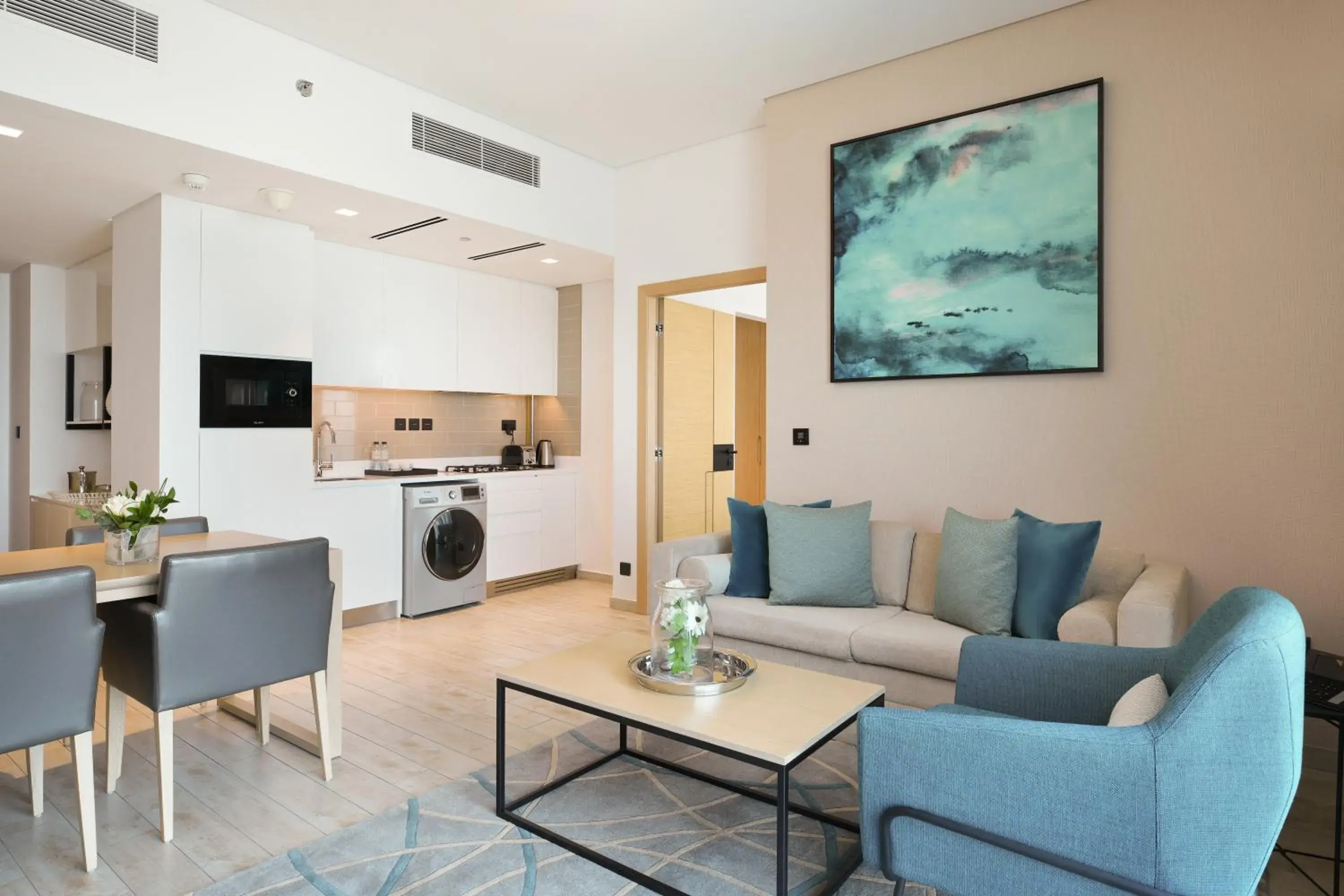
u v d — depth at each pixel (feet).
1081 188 10.27
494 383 18.54
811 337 12.84
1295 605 8.95
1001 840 4.65
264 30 10.74
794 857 6.84
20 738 6.11
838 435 12.55
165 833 7.04
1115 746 4.37
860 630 9.64
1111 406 10.14
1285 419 9.00
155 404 12.01
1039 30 10.64
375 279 16.08
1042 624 8.83
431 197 12.92
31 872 6.55
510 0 10.14
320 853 6.82
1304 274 8.88
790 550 10.93
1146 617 7.42
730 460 19.42
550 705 10.80
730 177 14.85
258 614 7.60
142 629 7.10
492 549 17.52
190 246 12.32
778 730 6.15
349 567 14.76
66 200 12.32
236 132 10.42
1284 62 9.01
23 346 17.63
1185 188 9.61
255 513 13.15
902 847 5.02
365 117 11.97
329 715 8.94
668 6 10.34
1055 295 10.46
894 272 11.84
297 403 13.78
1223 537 9.38
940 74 11.48
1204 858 4.19
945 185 11.36
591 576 19.69
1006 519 10.21
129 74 9.40
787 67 12.14
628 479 16.61
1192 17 9.55
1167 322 9.74
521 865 6.69
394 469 17.89
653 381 16.46
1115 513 10.11
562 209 15.39
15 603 6.00
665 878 6.47
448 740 9.49
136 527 7.84
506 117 13.97
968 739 4.77
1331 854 6.88
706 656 7.38
